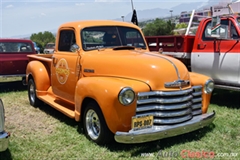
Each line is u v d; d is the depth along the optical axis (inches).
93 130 173.0
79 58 193.6
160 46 307.6
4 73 350.0
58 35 223.9
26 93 337.1
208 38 264.4
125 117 148.3
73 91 201.0
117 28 211.2
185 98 159.0
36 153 162.2
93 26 202.7
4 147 136.9
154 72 156.3
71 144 173.0
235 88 245.8
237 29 242.4
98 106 159.9
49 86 252.2
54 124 212.4
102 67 177.5
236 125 202.2
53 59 227.3
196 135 182.1
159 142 171.5
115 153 157.8
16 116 236.5
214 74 261.0
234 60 242.1
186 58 283.1
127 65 166.6
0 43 353.7
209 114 175.8
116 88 147.4
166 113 154.0
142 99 151.0
